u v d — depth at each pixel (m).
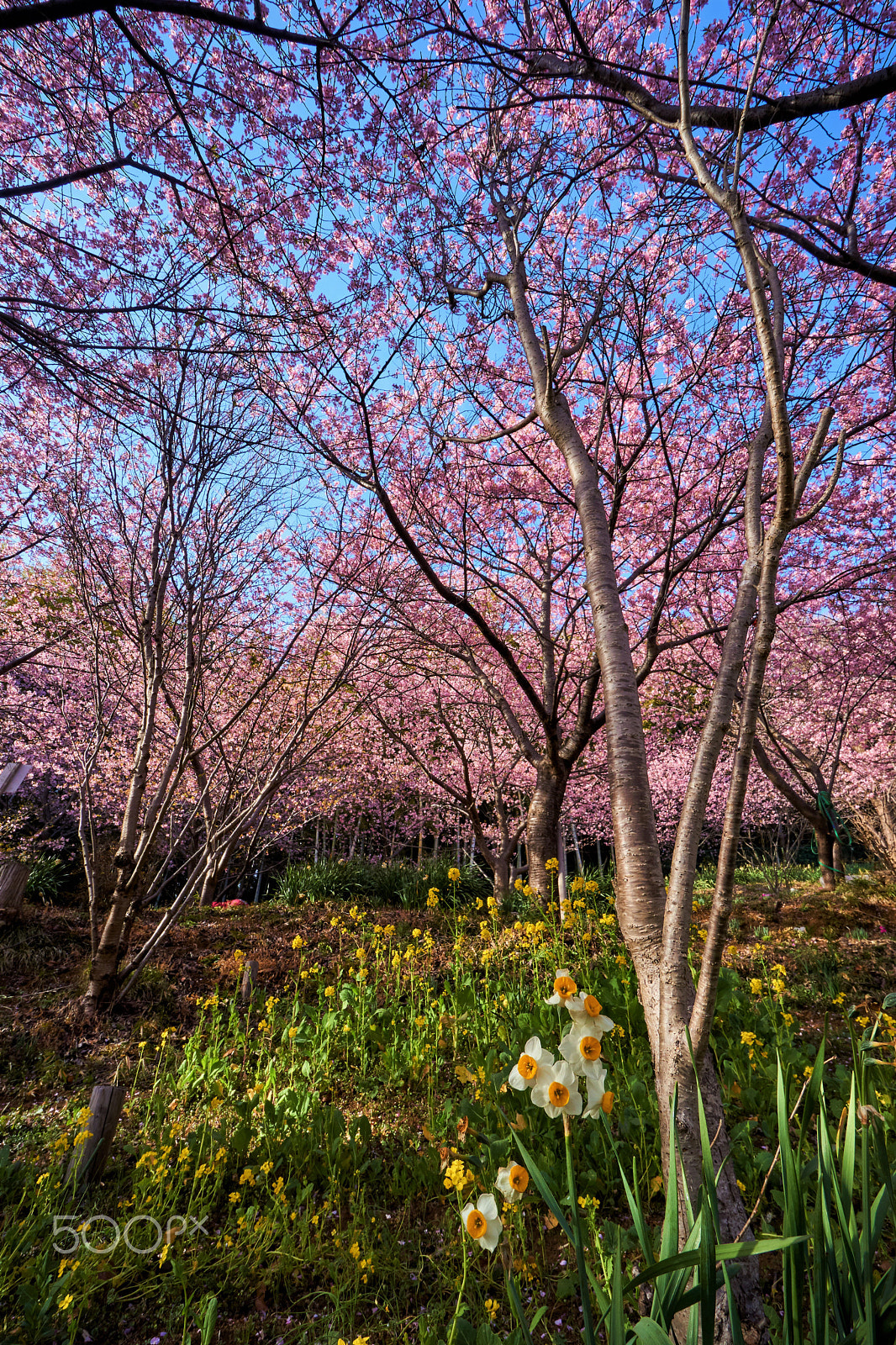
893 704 11.60
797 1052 3.41
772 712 11.21
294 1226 2.65
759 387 6.27
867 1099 1.74
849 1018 1.84
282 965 6.33
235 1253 2.44
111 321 4.81
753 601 1.98
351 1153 3.05
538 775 7.97
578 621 10.21
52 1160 3.08
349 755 12.62
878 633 9.29
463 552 7.37
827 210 5.39
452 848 18.39
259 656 8.54
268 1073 3.67
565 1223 1.11
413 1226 2.71
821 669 10.08
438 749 13.46
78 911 8.41
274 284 4.71
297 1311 2.34
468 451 7.25
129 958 6.40
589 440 7.46
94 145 3.89
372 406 7.03
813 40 3.41
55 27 3.34
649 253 5.57
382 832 18.62
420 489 7.58
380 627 6.92
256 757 9.00
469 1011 4.30
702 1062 1.68
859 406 7.10
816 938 6.79
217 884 9.99
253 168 3.49
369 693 9.34
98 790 12.42
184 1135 3.38
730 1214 1.61
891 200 5.18
